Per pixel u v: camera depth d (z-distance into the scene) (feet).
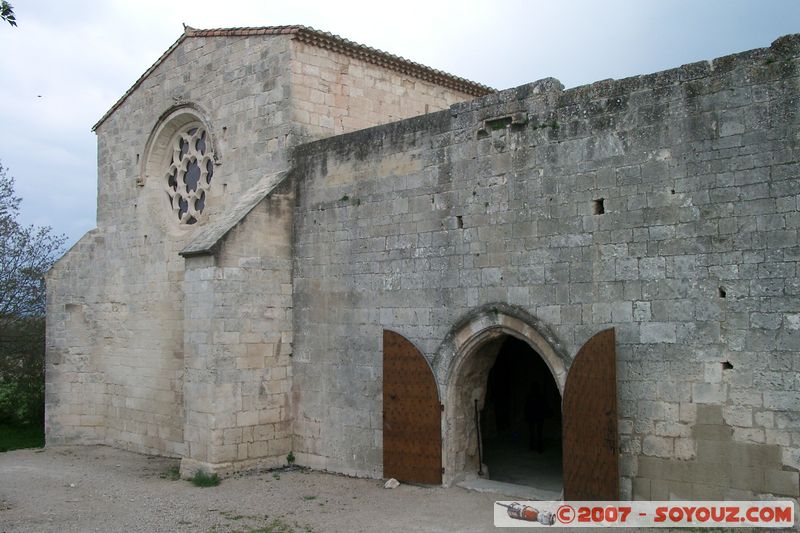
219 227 57.47
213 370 54.90
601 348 40.83
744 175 37.47
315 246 58.49
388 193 53.72
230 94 66.59
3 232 92.17
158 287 72.59
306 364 58.49
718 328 37.73
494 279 47.06
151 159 75.46
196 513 45.68
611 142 42.34
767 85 37.09
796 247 35.70
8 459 70.44
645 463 39.60
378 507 45.42
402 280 52.31
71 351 78.95
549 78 45.65
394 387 51.39
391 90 69.97
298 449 58.59
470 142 49.03
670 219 39.78
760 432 36.09
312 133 62.49
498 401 72.59
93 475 60.64
